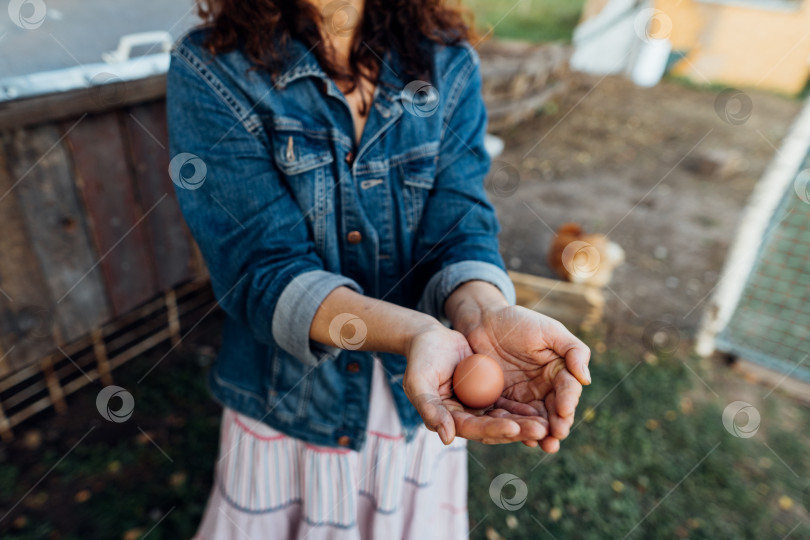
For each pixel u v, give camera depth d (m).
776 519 2.37
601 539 2.21
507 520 2.22
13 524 2.06
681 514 2.34
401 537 1.35
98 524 2.09
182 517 2.14
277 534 1.32
